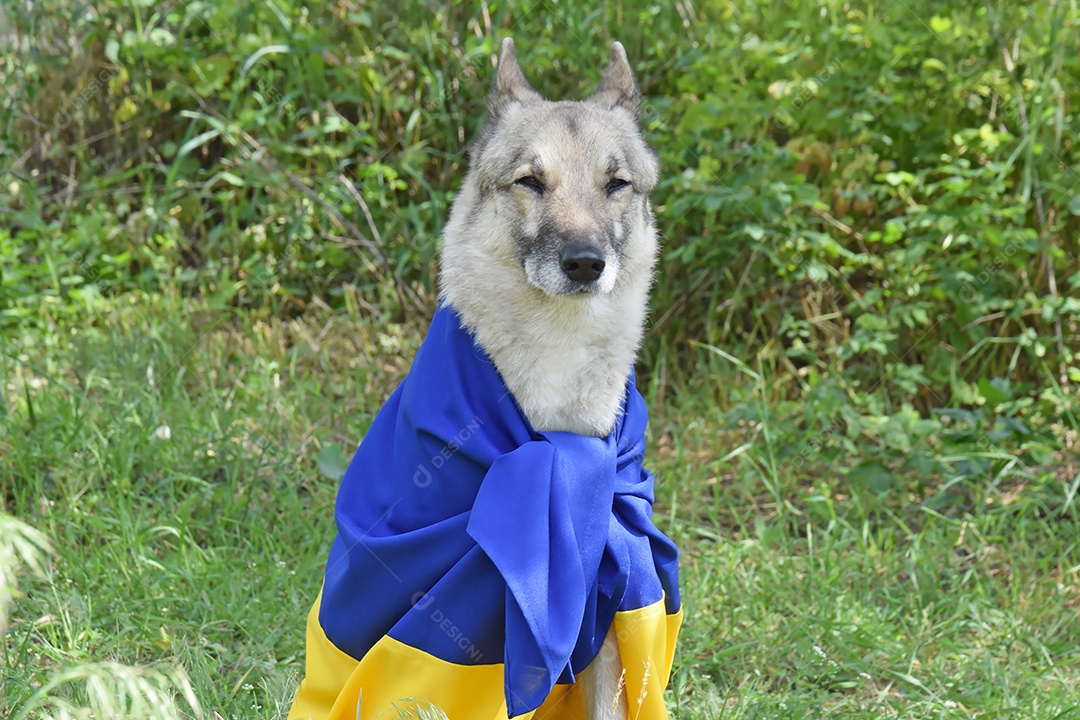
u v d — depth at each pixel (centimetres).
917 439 624
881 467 621
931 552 566
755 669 478
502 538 327
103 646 459
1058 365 708
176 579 512
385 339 744
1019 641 501
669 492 624
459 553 340
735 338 757
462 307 374
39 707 358
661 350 752
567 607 328
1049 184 662
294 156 817
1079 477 597
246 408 662
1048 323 704
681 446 654
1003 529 602
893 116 706
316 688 371
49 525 536
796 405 671
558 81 776
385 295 774
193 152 847
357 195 777
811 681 480
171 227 789
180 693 400
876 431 642
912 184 707
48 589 496
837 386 673
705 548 576
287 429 653
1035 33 690
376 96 790
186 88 784
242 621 488
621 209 402
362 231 809
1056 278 713
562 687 398
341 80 786
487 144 411
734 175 681
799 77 689
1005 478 646
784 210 661
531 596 321
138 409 636
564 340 367
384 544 347
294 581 516
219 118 808
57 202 827
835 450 651
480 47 737
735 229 700
